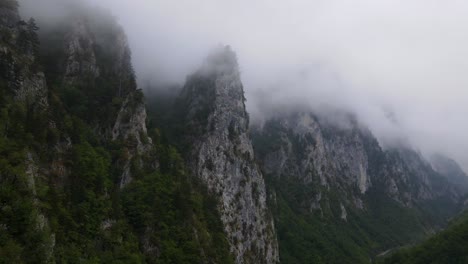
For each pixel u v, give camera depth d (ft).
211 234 479.82
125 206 369.91
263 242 625.00
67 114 365.20
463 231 636.89
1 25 340.59
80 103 401.49
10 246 226.58
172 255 375.66
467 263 580.30
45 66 406.21
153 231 377.50
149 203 392.88
